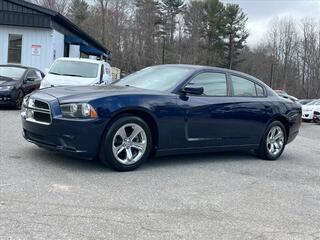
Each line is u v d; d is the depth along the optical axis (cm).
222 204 520
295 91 8062
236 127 752
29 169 605
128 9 7619
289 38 8362
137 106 630
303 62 7906
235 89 767
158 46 7475
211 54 7744
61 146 602
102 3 7550
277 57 8456
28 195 495
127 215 458
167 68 750
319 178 704
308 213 512
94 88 667
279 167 768
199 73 721
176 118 669
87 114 595
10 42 2214
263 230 446
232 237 422
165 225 439
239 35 8075
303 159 881
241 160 799
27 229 404
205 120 704
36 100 633
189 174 654
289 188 620
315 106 2508
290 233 444
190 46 7681
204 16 7888
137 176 616
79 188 536
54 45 2286
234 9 7969
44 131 612
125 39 7469
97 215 451
